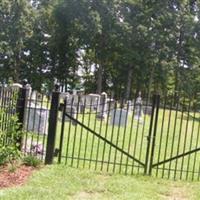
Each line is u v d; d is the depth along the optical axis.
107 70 62.78
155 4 60.31
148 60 57.66
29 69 60.38
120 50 58.66
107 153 13.41
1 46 57.62
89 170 10.22
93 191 8.56
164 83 59.06
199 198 8.79
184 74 60.62
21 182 8.59
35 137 15.06
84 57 63.00
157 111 10.45
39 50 60.62
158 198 8.52
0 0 57.88
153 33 58.22
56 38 60.69
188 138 20.62
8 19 58.69
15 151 9.81
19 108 10.70
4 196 7.59
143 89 59.47
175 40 60.38
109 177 9.77
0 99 9.59
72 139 15.63
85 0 58.56
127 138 17.62
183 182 10.03
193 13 63.72
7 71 58.59
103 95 27.56
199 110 15.54
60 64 61.44
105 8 58.66
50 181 8.84
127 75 60.19
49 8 61.56
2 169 9.28
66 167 10.19
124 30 58.22
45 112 16.03
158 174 10.86
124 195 8.42
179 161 13.48
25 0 58.88
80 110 26.00
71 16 59.44
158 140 18.39
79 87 64.06
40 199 7.64
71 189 8.45
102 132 18.92
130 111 29.81
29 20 59.72
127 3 60.12
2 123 9.69
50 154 10.44
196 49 61.69
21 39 59.09
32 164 9.96
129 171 10.83
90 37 58.75
